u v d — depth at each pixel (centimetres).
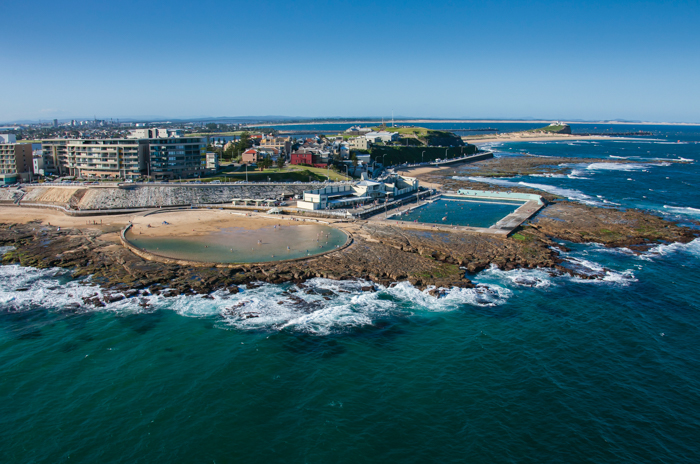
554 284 9188
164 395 5612
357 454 4697
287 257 10181
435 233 12650
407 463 4581
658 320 7656
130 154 17912
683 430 5050
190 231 12362
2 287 8650
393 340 6956
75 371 6081
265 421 5178
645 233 13025
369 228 13012
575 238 12525
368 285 8938
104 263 9812
